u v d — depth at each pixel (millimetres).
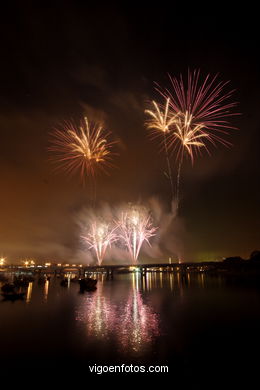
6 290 48812
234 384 12359
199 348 16922
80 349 17172
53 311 30000
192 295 42188
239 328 21234
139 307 32438
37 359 15602
